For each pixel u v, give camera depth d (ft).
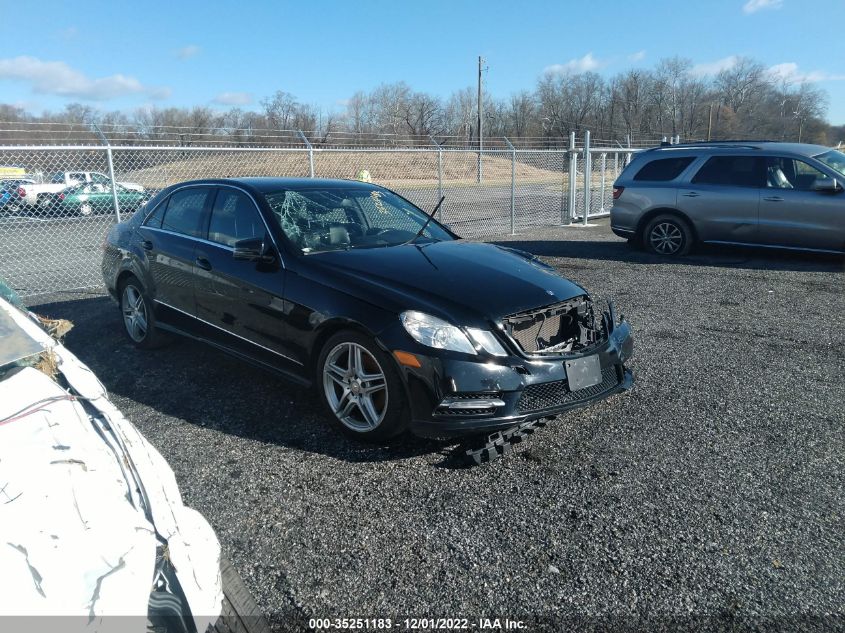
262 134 53.31
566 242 39.65
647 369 16.70
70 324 8.84
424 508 10.13
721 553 9.05
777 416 13.73
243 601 7.06
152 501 5.77
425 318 11.29
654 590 8.30
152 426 13.10
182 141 46.11
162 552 5.52
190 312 15.83
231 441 12.42
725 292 25.41
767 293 25.18
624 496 10.53
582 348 12.44
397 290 11.96
